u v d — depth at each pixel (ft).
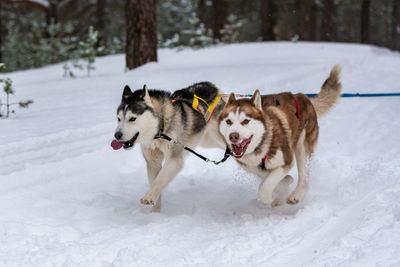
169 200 16.62
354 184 15.75
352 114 27.07
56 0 78.74
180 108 15.38
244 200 16.08
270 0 93.09
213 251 10.91
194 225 13.41
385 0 118.83
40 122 22.22
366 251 10.01
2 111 25.58
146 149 15.25
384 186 14.99
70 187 17.06
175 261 10.37
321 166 18.39
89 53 46.26
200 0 96.48
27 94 33.17
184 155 15.92
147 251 10.98
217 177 18.98
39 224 13.15
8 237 12.01
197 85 17.39
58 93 33.01
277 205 15.07
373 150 19.80
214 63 51.44
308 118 15.37
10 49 64.90
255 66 43.37
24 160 17.40
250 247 11.02
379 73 41.81
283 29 113.50
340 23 143.43
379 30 152.25
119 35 90.43
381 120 25.07
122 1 91.81
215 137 17.22
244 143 12.91
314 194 15.56
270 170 13.98
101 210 14.99
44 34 75.10
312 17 114.42
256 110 13.02
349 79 38.27
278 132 13.38
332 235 11.50
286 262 10.12
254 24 113.80
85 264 10.48
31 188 16.25
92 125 21.48
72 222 13.74
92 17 91.71
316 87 33.58
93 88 34.37
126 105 14.01
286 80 36.09
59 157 18.60
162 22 99.76
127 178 18.95
